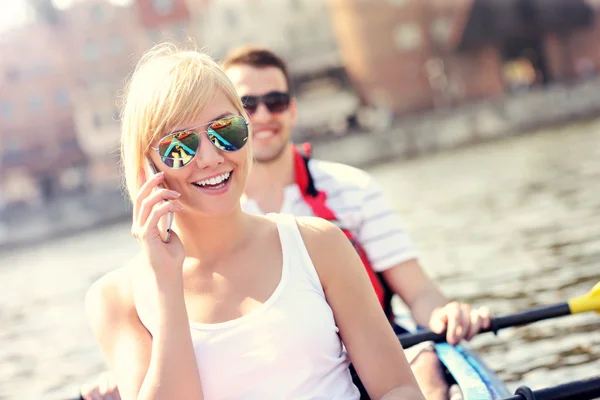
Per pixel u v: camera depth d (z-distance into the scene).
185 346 2.38
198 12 49.97
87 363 8.36
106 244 27.20
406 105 50.66
